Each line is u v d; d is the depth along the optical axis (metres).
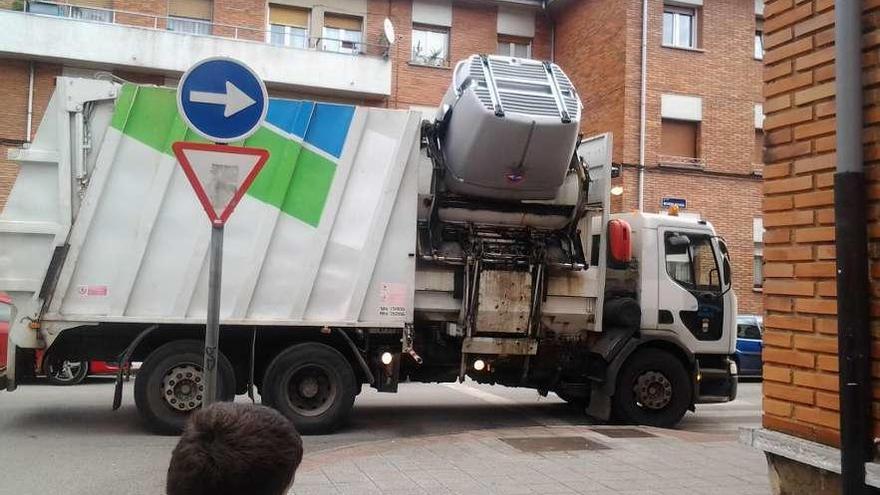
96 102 7.48
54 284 7.35
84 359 7.71
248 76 4.98
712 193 20.11
